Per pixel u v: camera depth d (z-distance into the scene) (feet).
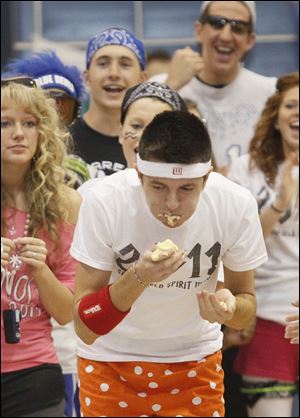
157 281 24.13
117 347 27.37
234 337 40.47
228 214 26.05
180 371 27.40
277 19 45.60
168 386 27.48
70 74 39.42
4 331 30.30
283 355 40.06
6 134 31.55
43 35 44.93
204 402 27.71
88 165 39.29
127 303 24.77
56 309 30.78
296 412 43.34
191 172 23.84
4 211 31.58
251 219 26.32
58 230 31.68
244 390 40.73
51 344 31.58
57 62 38.99
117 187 25.91
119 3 45.39
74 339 35.65
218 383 28.04
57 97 38.27
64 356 35.35
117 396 27.45
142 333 27.04
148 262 23.75
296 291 39.99
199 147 23.91
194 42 45.88
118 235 25.88
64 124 36.45
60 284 30.76
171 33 45.83
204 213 25.79
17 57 44.45
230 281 27.43
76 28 45.24
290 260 40.09
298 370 40.34
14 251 30.71
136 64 40.73
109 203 25.79
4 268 30.45
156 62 45.68
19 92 31.58
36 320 31.12
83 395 27.96
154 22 45.70
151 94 32.81
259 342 40.27
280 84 40.91
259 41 45.78
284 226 40.01
